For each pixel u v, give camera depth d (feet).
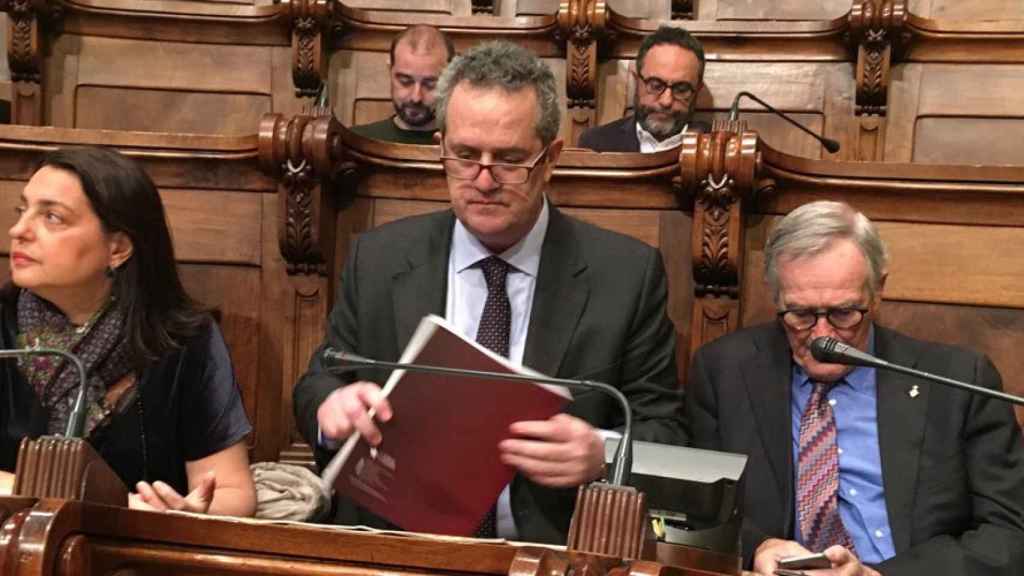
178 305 4.67
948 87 8.22
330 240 5.49
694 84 7.95
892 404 4.61
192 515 2.73
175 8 8.59
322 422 3.81
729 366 4.81
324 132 5.26
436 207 5.49
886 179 5.27
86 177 4.40
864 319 4.58
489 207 4.39
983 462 4.53
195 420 4.63
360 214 5.53
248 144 5.47
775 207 5.33
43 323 4.54
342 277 4.88
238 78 8.65
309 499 4.76
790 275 4.55
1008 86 8.14
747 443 4.67
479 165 4.35
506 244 4.65
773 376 4.74
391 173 5.51
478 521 3.75
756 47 8.45
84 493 2.82
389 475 3.73
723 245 5.17
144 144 5.56
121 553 2.71
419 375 3.66
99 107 8.59
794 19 8.96
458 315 4.68
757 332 4.89
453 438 3.69
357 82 8.73
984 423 4.56
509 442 3.65
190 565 2.73
